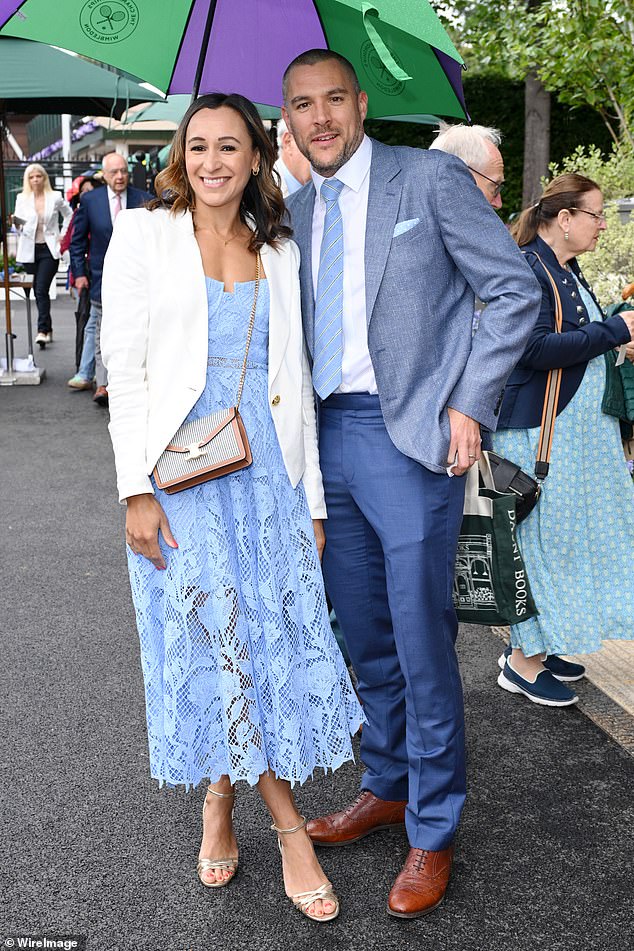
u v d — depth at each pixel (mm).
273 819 2773
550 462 3504
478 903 2639
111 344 2479
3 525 5953
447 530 2650
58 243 12688
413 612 2627
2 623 4512
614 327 3443
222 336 2506
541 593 3547
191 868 2785
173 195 2576
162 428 2459
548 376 3498
